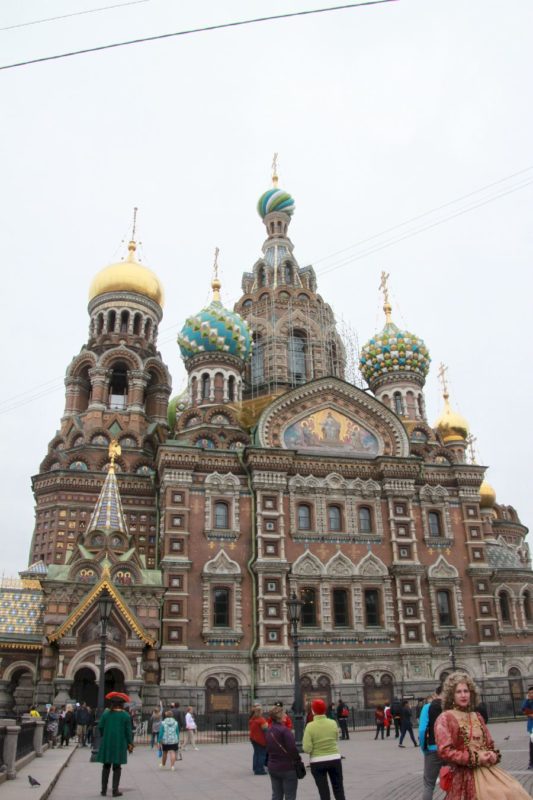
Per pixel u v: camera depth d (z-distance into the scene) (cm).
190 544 4844
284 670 4591
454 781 754
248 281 7662
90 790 1864
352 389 5588
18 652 4262
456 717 778
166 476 4953
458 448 6725
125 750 1777
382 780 1961
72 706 3772
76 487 5691
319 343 6956
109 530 4744
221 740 3656
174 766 2495
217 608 4750
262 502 4997
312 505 5147
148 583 4541
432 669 4888
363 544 5112
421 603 5016
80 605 4225
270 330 6862
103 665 2822
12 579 4994
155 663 4341
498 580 5806
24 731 2286
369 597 5016
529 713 2127
